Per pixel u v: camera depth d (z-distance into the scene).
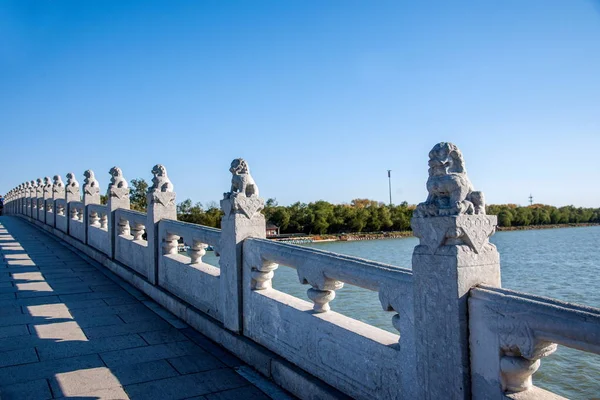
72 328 6.86
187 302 7.51
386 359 3.76
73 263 12.14
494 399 2.94
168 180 9.05
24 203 27.34
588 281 24.39
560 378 9.34
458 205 3.12
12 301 8.29
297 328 4.88
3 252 13.54
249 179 6.12
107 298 8.70
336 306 16.64
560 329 2.56
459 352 3.08
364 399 3.98
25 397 4.59
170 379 5.10
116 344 6.21
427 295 3.31
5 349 5.93
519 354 2.89
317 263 4.67
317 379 4.54
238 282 5.96
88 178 14.16
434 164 3.29
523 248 46.25
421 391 3.38
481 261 3.20
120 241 11.10
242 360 5.68
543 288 22.88
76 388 4.83
